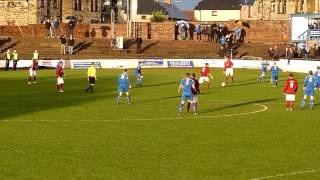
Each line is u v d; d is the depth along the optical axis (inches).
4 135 1473.9
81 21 6033.5
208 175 1110.4
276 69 2947.8
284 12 6122.1
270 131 1581.0
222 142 1417.3
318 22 4571.9
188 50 4692.4
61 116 1817.2
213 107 2089.1
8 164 1170.6
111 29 5152.6
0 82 3021.7
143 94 2506.2
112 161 1208.2
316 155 1283.2
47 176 1088.2
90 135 1491.1
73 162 1195.9
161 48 4731.8
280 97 2432.3
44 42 4562.0
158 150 1317.7
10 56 3981.3
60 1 5831.7
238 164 1195.3
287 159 1242.0
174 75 3567.9
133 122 1717.5
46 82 3029.0
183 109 2022.6
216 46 4781.0
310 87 2075.5
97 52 4586.6
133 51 4645.7
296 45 4500.5
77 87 2773.1
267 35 5098.4
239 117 1846.7
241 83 3097.9
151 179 1080.2
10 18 5570.9
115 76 3422.7
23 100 2250.2
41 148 1321.4
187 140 1438.2
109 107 2058.3
